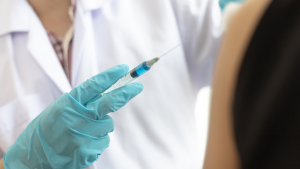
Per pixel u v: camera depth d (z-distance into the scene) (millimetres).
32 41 709
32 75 714
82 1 728
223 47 516
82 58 713
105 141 629
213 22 750
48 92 716
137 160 718
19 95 705
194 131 762
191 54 798
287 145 427
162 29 744
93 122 607
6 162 641
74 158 613
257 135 452
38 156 621
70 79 731
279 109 432
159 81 733
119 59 729
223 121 508
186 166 736
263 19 455
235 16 511
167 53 740
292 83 418
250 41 464
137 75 604
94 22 749
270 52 445
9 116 701
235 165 505
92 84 609
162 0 749
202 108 888
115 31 735
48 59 707
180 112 742
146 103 726
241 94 468
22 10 725
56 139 607
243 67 469
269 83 442
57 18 738
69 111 602
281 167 433
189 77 787
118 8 747
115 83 627
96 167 709
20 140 639
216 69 520
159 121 729
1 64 716
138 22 748
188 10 760
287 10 436
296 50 414
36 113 709
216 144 513
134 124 722
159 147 726
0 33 719
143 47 737
